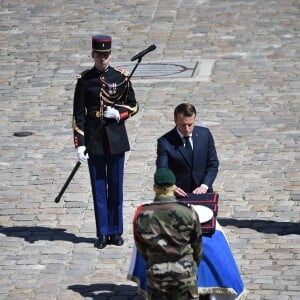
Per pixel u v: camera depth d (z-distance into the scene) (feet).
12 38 228.63
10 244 130.52
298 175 148.97
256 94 186.70
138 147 163.53
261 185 145.89
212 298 105.60
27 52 219.61
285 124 171.32
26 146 168.35
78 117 127.34
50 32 230.48
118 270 121.60
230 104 182.09
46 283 118.11
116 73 127.65
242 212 136.98
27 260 125.29
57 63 212.23
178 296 93.76
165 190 94.58
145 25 230.07
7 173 156.15
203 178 115.44
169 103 183.83
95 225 136.36
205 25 227.61
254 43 215.51
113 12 240.32
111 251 127.54
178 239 92.94
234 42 216.74
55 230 135.03
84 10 243.40
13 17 241.55
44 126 178.19
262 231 130.62
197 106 181.57
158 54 212.43
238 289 105.50
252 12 234.38
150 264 94.27
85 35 226.99
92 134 127.44
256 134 167.12
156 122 174.81
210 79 195.62
